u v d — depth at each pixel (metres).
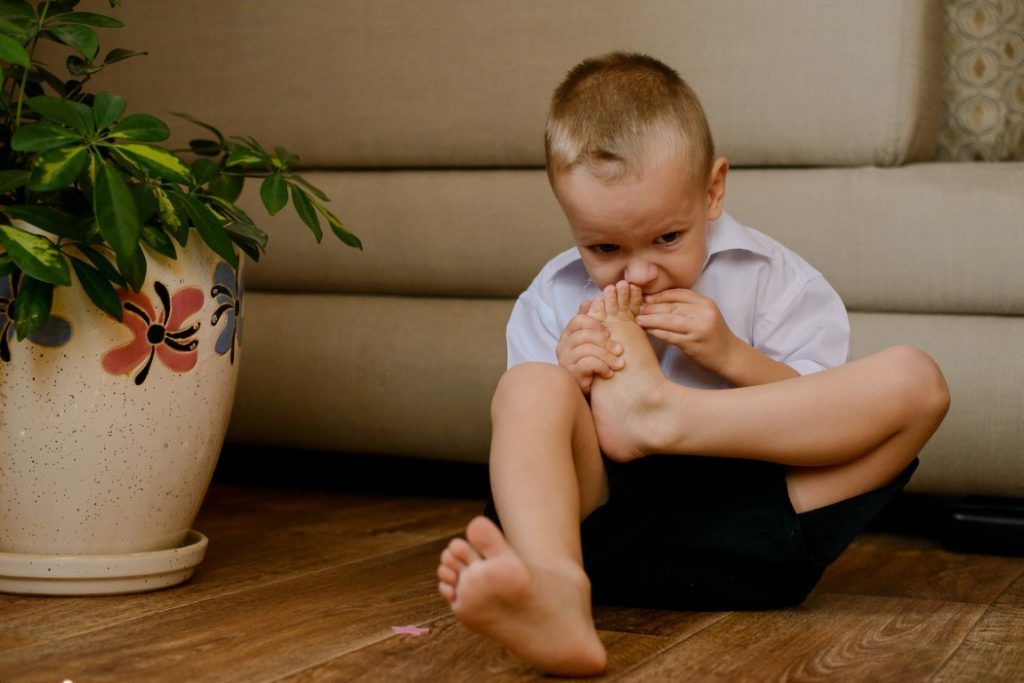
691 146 0.93
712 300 0.99
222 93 1.67
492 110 1.52
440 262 1.53
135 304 0.96
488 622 0.71
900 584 1.10
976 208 1.30
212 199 1.04
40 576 0.97
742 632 0.88
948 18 1.50
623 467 0.94
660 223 0.91
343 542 1.27
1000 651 0.83
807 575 0.95
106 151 0.99
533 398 0.86
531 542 0.77
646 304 0.95
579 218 0.93
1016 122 1.50
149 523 1.01
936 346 1.30
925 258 1.31
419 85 1.56
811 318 1.03
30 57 0.97
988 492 1.29
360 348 1.56
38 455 0.96
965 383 1.28
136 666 0.77
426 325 1.53
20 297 0.91
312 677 0.75
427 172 1.57
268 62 1.64
